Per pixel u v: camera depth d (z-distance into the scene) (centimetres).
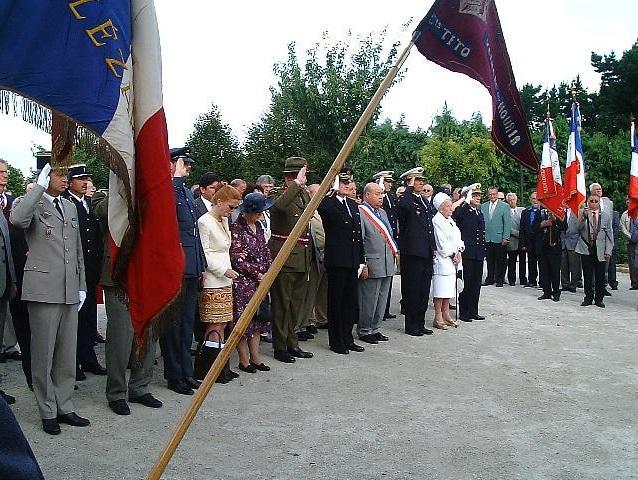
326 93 1856
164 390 611
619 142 2283
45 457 446
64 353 504
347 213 772
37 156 539
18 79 235
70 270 496
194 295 610
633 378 685
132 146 257
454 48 305
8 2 235
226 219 641
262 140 1928
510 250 1461
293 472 432
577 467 452
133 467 434
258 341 688
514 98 317
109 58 249
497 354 787
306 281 747
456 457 464
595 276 1172
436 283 942
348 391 619
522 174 2070
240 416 541
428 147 2195
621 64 2958
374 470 438
